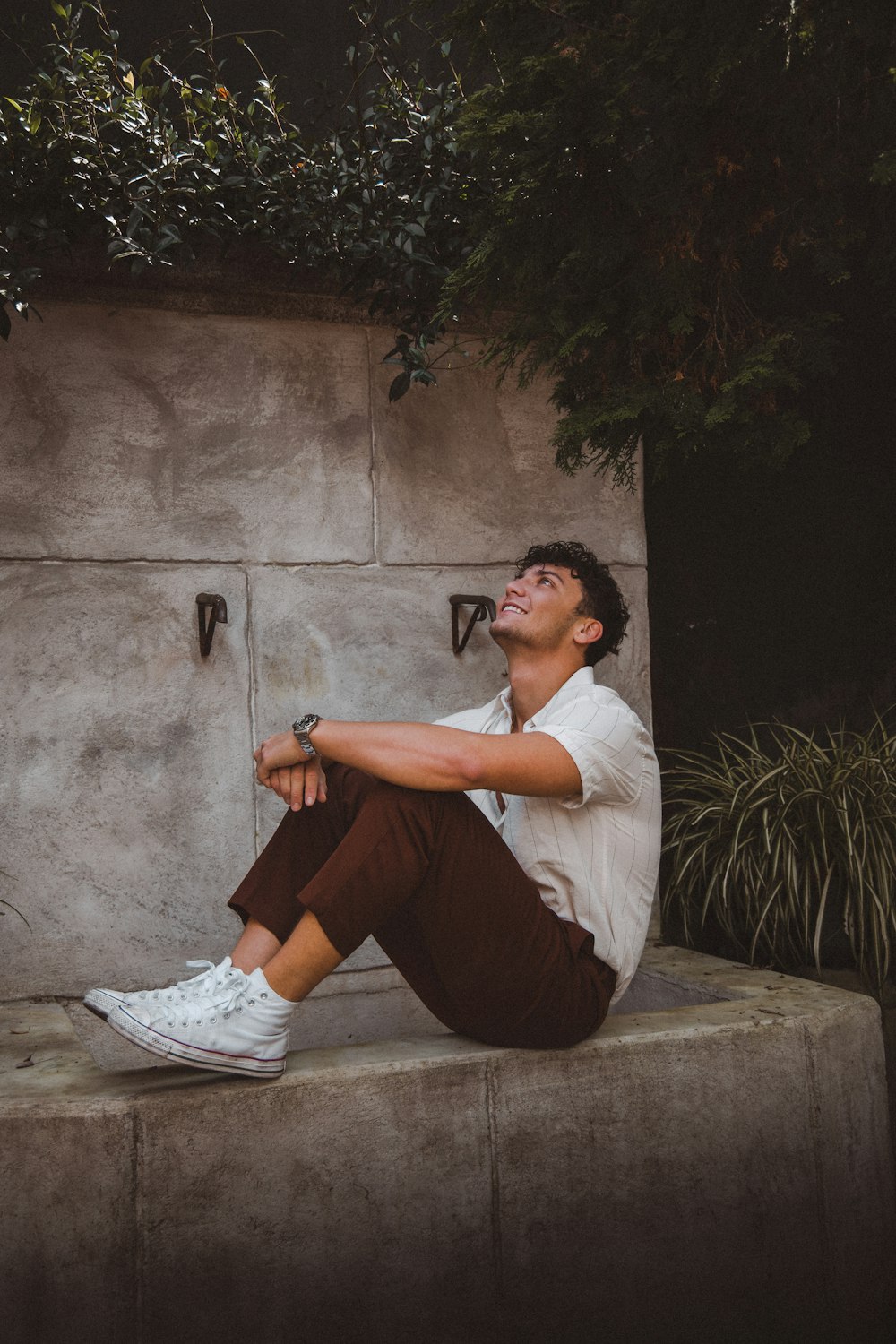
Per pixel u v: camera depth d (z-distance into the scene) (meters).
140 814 2.70
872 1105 2.20
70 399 2.68
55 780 2.63
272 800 2.84
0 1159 1.64
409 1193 1.81
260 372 2.85
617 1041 1.96
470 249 2.69
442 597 3.01
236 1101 1.72
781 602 3.51
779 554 3.51
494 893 1.73
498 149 2.17
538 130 2.04
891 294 3.53
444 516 3.03
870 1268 2.14
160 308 2.76
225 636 2.79
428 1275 1.82
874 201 2.39
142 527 2.73
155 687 2.73
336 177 2.71
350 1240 1.78
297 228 2.66
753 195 2.19
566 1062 1.92
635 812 1.97
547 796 1.81
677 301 2.18
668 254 2.14
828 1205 2.09
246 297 2.82
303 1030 2.83
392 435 2.98
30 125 2.47
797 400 3.54
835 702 3.55
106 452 2.71
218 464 2.81
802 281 3.38
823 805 2.85
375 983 2.89
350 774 1.84
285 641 2.85
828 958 2.71
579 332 2.19
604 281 2.21
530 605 2.05
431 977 1.88
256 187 2.66
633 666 3.21
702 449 3.41
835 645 3.56
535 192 2.11
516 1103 1.88
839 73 2.00
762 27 1.92
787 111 2.05
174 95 3.11
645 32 1.90
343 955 1.71
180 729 2.75
